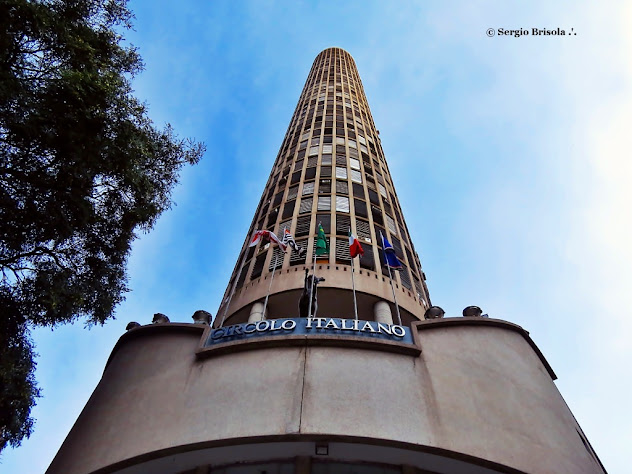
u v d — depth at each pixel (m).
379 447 13.62
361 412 14.12
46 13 11.06
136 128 13.32
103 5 13.95
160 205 15.16
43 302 12.03
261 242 29.02
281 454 14.12
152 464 14.27
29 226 11.94
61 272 12.63
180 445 13.73
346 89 60.41
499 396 15.45
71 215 12.38
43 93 10.95
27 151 11.41
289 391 14.72
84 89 11.40
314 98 56.44
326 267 24.41
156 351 17.64
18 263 12.51
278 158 43.84
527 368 17.14
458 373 15.94
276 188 35.81
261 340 16.47
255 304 23.25
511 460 13.52
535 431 14.66
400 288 24.97
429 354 16.53
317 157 38.59
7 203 11.17
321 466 14.07
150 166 14.79
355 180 34.97
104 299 13.84
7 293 12.23
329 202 31.25
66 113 11.22
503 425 14.50
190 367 16.47
